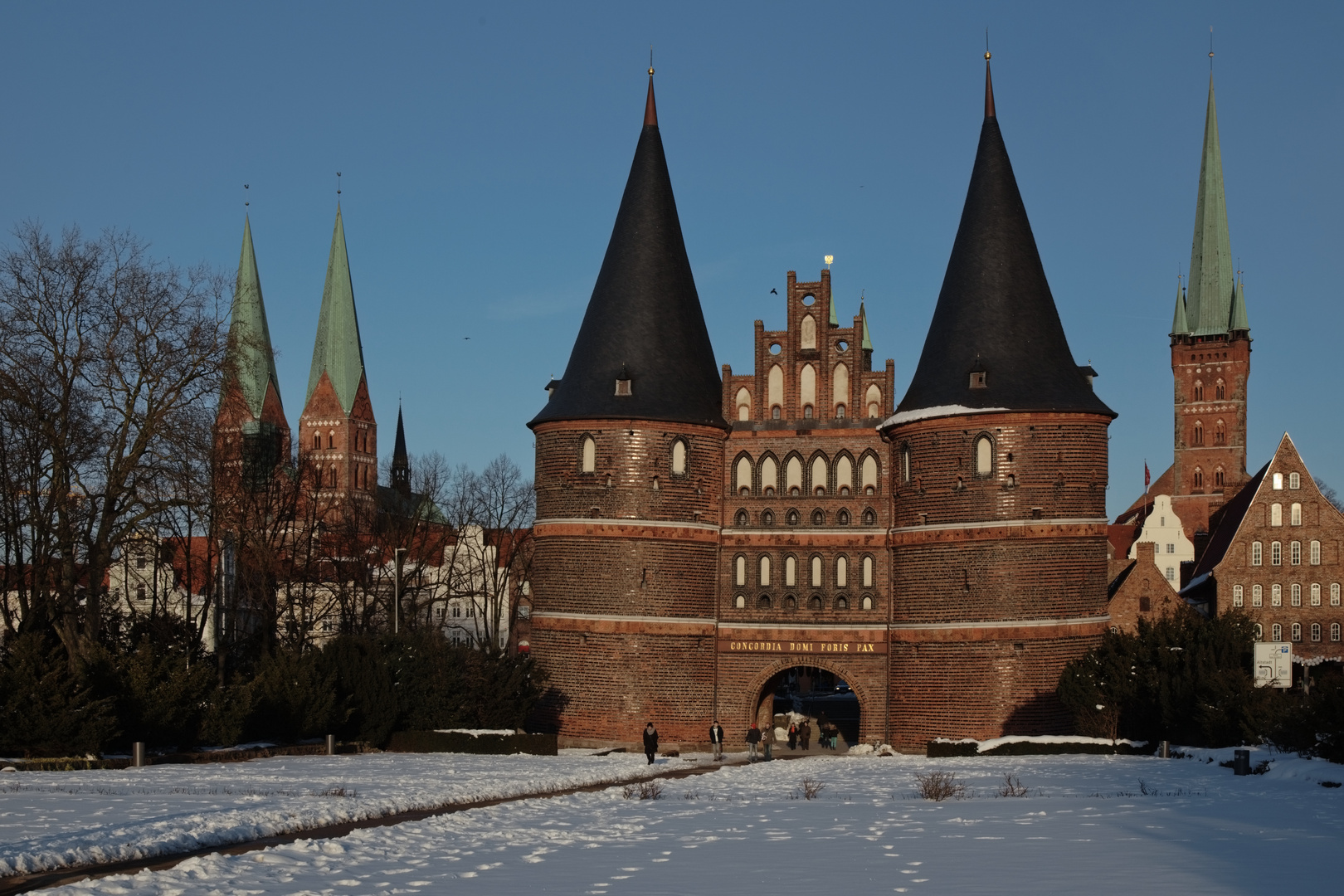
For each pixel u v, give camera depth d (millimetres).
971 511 57062
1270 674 45625
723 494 62281
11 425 49156
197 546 114062
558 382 64375
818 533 61500
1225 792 32812
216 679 46844
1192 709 49219
